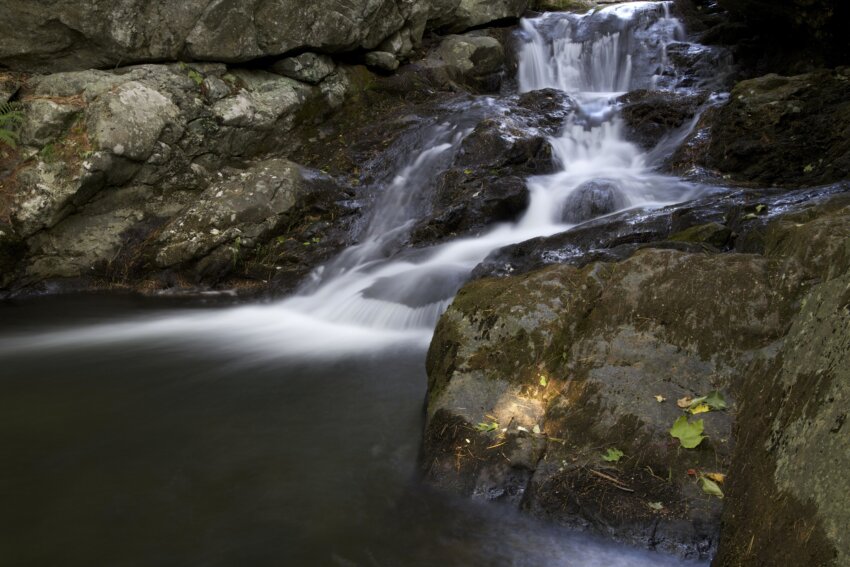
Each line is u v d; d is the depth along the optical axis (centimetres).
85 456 422
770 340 361
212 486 383
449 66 1276
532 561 311
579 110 1090
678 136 981
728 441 329
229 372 570
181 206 935
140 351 637
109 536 339
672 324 386
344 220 936
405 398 503
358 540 331
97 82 883
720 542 282
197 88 966
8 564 318
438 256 786
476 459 367
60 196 827
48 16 868
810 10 948
